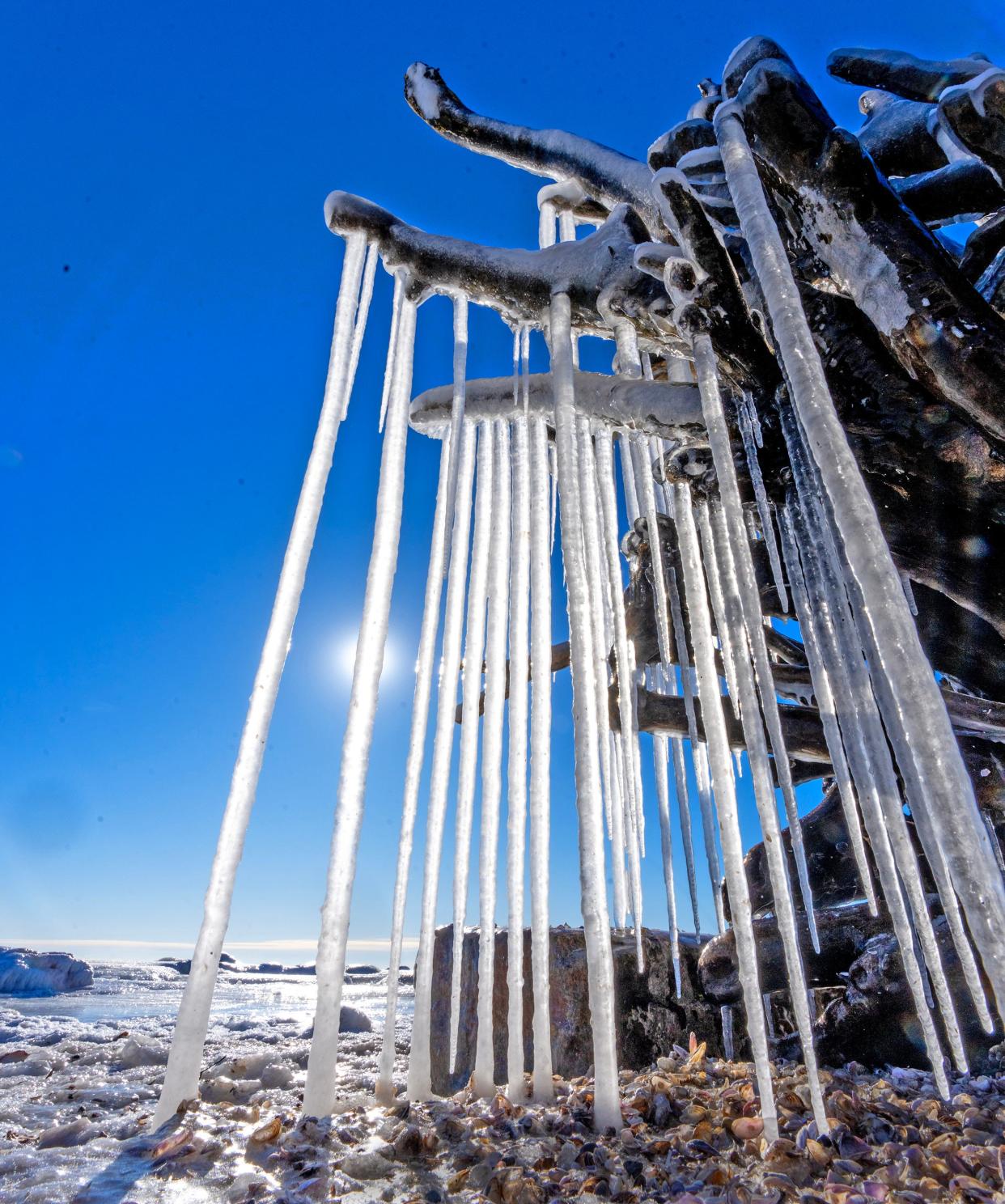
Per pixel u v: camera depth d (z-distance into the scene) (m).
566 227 5.12
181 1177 2.05
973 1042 3.58
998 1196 1.91
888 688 2.56
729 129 2.70
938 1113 2.63
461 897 3.32
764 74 2.64
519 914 3.22
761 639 2.67
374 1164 2.17
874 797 2.51
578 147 4.80
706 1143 2.35
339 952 2.81
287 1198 1.90
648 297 3.62
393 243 3.85
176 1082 2.64
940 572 3.38
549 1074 2.89
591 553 3.60
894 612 1.80
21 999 15.10
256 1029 7.21
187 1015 2.71
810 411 2.15
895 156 3.68
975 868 1.53
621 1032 4.28
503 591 3.89
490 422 4.25
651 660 5.50
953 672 4.19
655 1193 2.05
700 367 3.12
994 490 2.97
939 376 2.58
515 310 4.01
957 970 3.68
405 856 3.25
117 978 31.25
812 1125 2.38
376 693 3.18
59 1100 3.13
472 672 3.71
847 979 4.05
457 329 4.12
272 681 3.03
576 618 3.08
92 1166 2.14
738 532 2.82
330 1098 2.64
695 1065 3.50
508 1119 2.59
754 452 3.22
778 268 2.40
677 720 5.10
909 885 2.33
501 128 5.12
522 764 3.43
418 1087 2.95
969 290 2.57
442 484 3.88
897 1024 3.70
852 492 1.98
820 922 4.44
